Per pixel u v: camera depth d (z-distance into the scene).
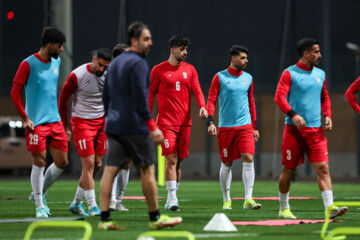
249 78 34.62
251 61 102.00
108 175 23.50
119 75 22.84
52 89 29.20
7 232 23.23
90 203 29.34
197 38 120.31
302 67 28.12
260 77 101.75
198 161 95.06
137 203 37.78
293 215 29.58
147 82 22.94
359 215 30.22
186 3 120.75
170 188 32.78
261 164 92.75
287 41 112.88
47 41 28.70
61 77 63.41
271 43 117.44
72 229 24.14
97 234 22.39
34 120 28.81
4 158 78.25
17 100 28.34
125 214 30.42
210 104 34.53
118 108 22.91
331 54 115.38
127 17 74.44
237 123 34.09
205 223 26.38
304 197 43.72
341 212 26.92
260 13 118.12
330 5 115.56
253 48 118.44
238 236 21.94
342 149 93.69
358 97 91.50
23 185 59.28
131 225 25.42
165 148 32.81
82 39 119.88
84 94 29.33
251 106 35.19
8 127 79.75
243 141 33.97
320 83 28.02
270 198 41.69
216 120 94.38
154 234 18.30
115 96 22.97
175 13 120.75
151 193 23.25
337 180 75.56
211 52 119.94
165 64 33.44
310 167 89.31
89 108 29.41
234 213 31.36
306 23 114.25
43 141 28.91
